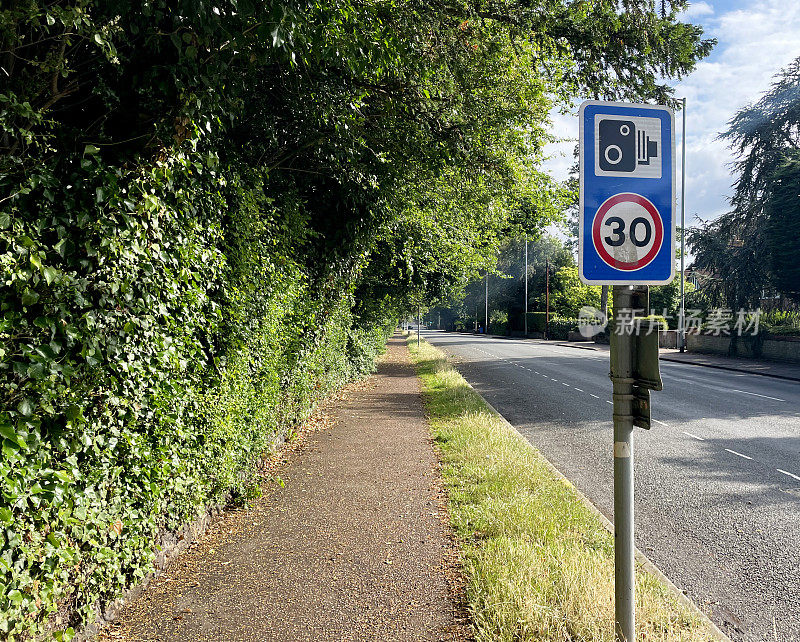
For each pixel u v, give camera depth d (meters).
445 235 16.14
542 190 14.85
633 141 3.28
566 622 3.53
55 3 2.94
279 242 7.17
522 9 7.71
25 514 2.86
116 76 3.85
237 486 6.04
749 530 5.96
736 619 4.19
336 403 13.59
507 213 15.47
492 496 6.17
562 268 64.31
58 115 3.72
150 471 4.03
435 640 3.53
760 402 15.06
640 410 3.16
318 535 5.27
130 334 3.65
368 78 6.55
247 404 6.11
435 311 107.56
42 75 3.13
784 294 28.86
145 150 3.85
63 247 3.04
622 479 3.23
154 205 3.71
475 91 8.36
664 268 3.26
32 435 2.81
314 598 4.06
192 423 4.79
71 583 3.29
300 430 10.01
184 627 3.67
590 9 8.23
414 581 4.32
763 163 29.69
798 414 13.16
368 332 20.08
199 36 3.74
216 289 5.21
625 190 3.26
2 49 2.90
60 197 3.12
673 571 5.00
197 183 4.62
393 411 12.55
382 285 18.66
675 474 8.11
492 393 16.58
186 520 4.82
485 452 8.05
